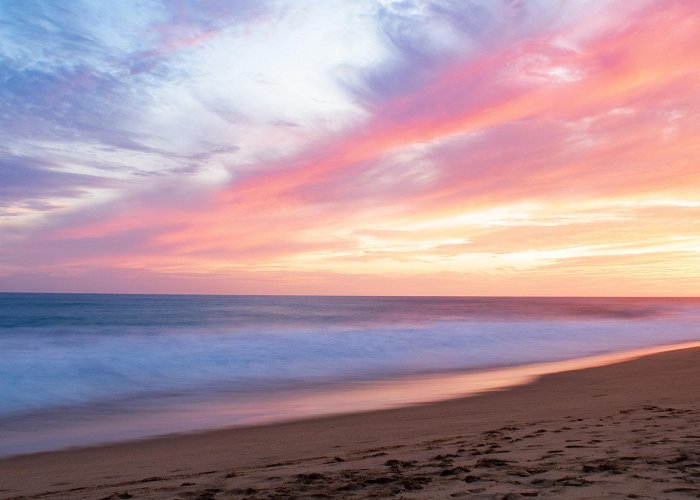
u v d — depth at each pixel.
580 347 29.28
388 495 4.55
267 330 34.31
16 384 16.42
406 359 23.53
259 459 7.72
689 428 7.16
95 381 17.31
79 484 6.84
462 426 9.53
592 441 6.59
